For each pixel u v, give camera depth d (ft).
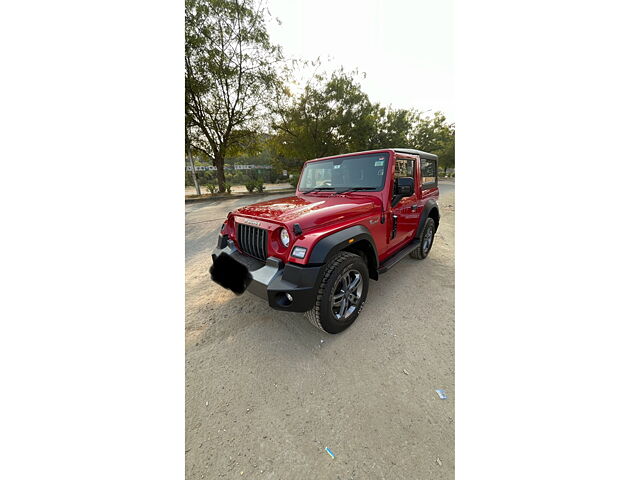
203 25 45.21
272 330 8.21
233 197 48.52
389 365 6.74
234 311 9.32
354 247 8.55
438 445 4.82
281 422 5.29
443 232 20.94
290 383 6.22
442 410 5.48
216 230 22.12
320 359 6.96
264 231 7.77
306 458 4.65
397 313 9.07
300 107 58.44
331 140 61.36
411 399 5.74
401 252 11.55
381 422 5.24
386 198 9.81
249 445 4.88
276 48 52.70
